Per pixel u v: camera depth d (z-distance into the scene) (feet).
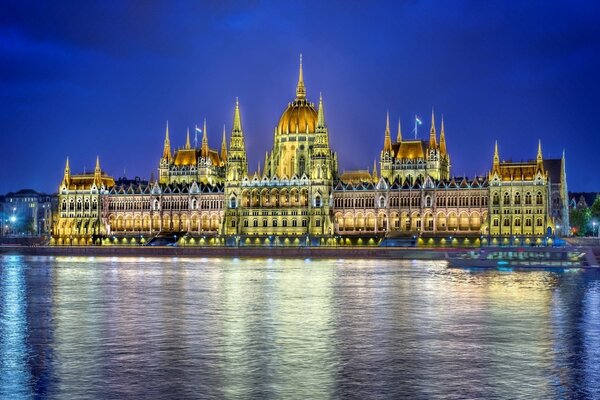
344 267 547.49
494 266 520.42
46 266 565.12
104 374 158.51
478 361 171.12
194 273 474.90
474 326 222.69
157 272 485.97
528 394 142.82
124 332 211.61
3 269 520.42
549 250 556.92
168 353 179.93
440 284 374.22
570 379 153.99
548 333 209.56
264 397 140.87
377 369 163.02
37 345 191.21
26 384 150.71
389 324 226.99
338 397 140.97
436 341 196.54
